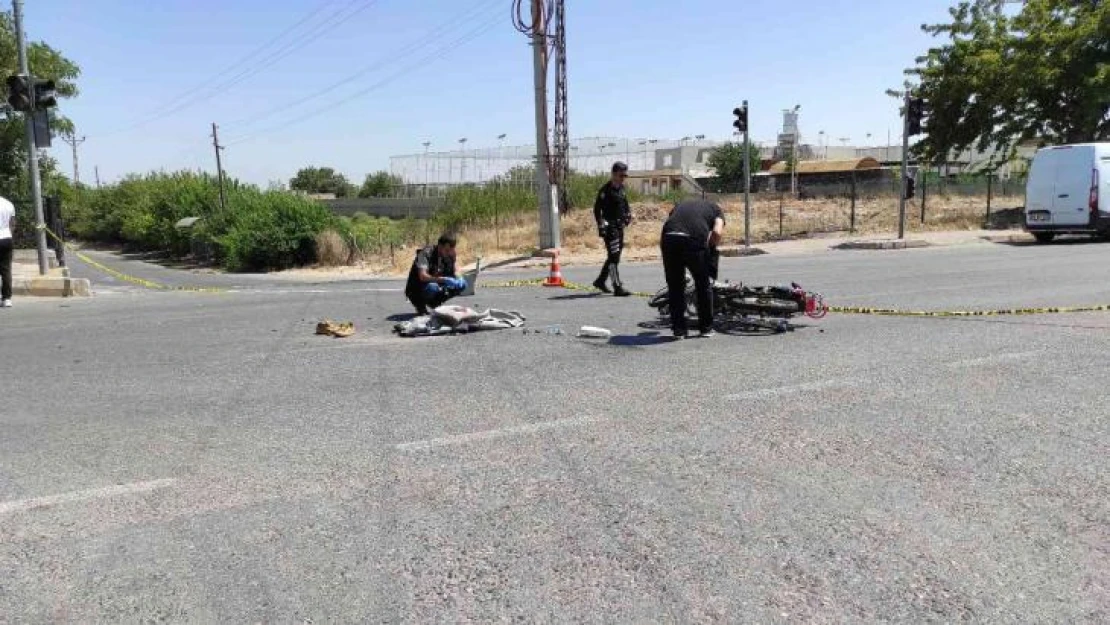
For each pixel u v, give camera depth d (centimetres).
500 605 301
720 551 341
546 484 420
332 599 308
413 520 378
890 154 9469
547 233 2114
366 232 3219
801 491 405
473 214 3141
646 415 541
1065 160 2116
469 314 894
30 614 301
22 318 1133
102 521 383
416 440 497
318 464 457
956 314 947
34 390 661
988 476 420
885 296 1132
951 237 2412
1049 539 348
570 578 321
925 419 521
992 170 3162
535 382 641
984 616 289
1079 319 892
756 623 286
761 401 570
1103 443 468
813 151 9619
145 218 4975
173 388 656
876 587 310
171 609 302
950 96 2983
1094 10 2839
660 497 400
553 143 2833
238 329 971
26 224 3959
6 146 3969
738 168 8238
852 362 690
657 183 6725
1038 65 2778
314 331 936
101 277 2731
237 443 499
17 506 402
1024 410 538
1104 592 304
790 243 2373
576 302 1134
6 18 3847
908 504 387
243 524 376
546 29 2089
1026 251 1916
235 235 3266
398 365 724
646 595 306
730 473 431
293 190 3816
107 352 831
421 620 292
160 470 452
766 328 855
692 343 791
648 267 1792
